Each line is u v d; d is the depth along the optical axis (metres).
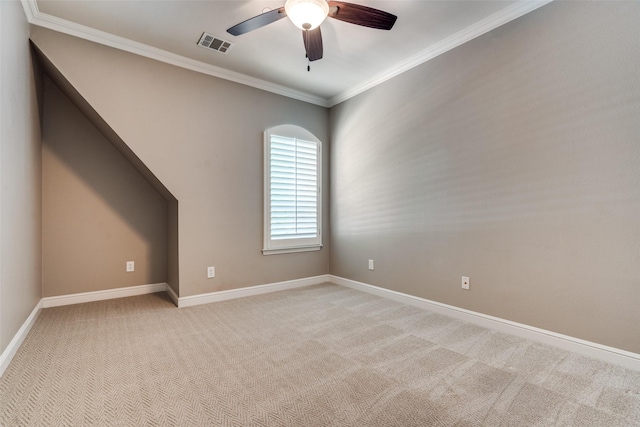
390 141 3.50
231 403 1.61
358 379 1.84
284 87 3.89
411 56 3.15
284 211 3.94
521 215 2.41
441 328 2.63
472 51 2.71
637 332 1.90
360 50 3.04
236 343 2.34
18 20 2.19
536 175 2.32
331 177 4.36
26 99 2.42
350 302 3.39
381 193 3.62
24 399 1.62
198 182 3.33
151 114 3.06
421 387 1.75
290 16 2.03
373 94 3.70
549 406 1.58
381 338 2.43
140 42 2.91
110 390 1.71
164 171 3.13
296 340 2.39
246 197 3.66
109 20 2.58
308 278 4.20
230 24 2.63
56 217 3.14
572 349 2.16
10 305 2.03
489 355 2.13
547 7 2.24
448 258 2.93
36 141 2.79
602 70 2.00
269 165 3.81
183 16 2.53
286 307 3.21
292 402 1.62
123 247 3.52
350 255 4.07
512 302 2.48
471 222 2.74
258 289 3.74
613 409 1.55
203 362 2.04
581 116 2.10
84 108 3.05
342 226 4.18
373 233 3.73
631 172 1.90
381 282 3.63
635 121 1.89
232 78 3.54
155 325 2.69
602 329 2.03
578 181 2.12
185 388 1.74
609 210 1.99
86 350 2.19
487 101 2.61
